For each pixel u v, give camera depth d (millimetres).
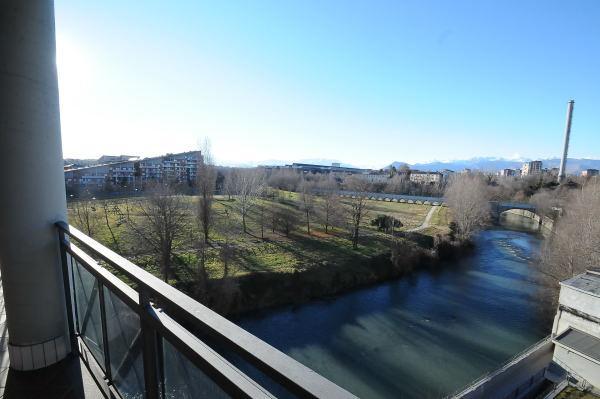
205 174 23719
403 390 12430
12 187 2338
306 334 15945
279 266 21188
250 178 35094
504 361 14211
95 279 2209
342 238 28750
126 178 51406
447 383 12805
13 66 2215
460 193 35469
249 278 18969
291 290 19562
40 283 2525
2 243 2416
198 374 1186
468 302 19953
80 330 2664
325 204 32594
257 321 16938
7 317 2564
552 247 23734
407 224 36375
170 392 1398
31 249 2453
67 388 2371
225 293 17297
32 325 2533
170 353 1360
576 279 15273
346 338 15719
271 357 784
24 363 2523
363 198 32500
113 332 2021
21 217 2395
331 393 652
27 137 2340
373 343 15367
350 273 22453
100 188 40875
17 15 2180
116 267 1474
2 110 2238
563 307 14656
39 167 2434
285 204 37875
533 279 23453
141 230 19875
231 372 940
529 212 51969
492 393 11570
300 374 717
